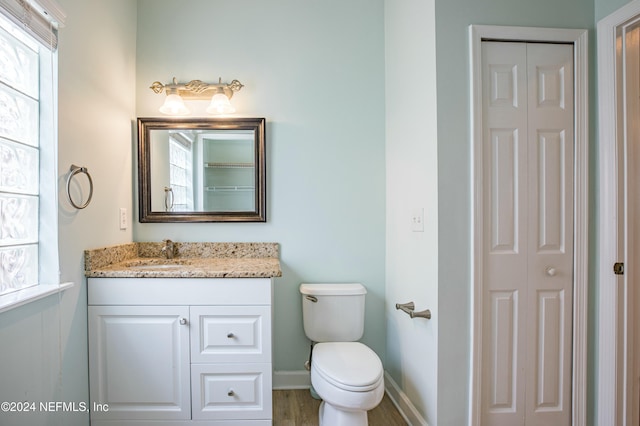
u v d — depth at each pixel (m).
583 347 1.48
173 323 1.54
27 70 1.26
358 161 2.10
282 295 2.07
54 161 1.32
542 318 1.49
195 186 2.02
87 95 1.53
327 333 1.87
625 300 1.42
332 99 2.09
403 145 1.81
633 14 1.33
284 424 1.68
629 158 1.41
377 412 1.81
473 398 1.43
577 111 1.48
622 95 1.42
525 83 1.47
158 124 2.00
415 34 1.65
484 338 1.46
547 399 1.49
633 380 1.42
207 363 1.55
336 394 1.37
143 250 1.98
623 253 1.42
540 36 1.46
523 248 1.47
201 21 2.04
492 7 1.45
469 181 1.44
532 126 1.48
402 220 1.83
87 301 1.52
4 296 1.16
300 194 2.07
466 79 1.44
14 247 1.21
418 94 1.62
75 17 1.43
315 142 2.08
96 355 1.52
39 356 1.25
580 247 1.48
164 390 1.54
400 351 1.86
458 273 1.44
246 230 2.05
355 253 2.10
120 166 1.84
